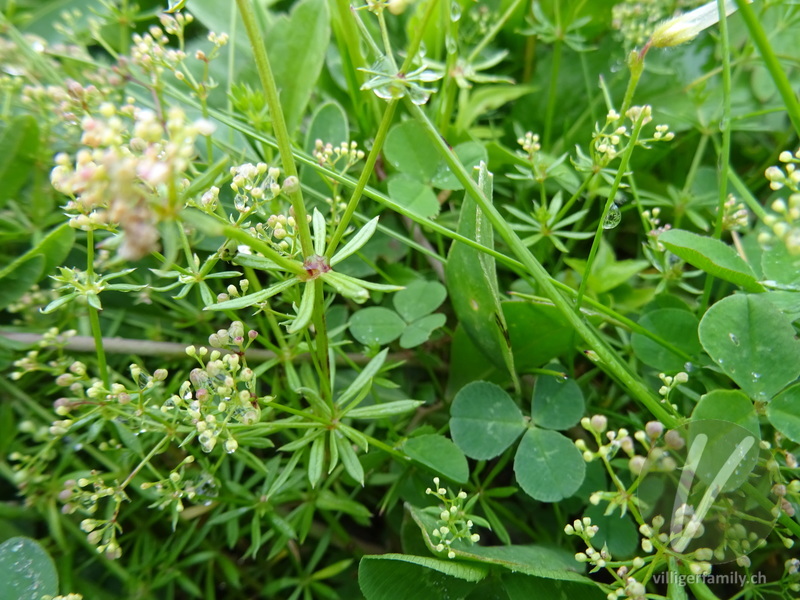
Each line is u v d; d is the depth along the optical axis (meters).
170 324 0.13
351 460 0.09
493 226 0.10
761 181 0.15
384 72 0.08
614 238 0.15
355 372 0.13
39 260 0.11
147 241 0.05
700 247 0.10
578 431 0.12
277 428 0.10
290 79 0.13
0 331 0.12
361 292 0.07
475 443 0.11
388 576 0.09
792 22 0.14
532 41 0.16
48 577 0.10
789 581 0.09
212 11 0.15
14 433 0.12
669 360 0.11
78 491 0.10
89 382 0.10
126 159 0.05
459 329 0.12
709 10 0.10
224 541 0.12
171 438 0.09
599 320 0.11
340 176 0.10
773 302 0.09
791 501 0.09
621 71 0.15
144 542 0.12
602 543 0.10
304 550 0.13
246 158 0.13
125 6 0.14
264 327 0.12
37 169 0.12
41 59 0.12
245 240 0.07
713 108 0.15
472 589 0.09
